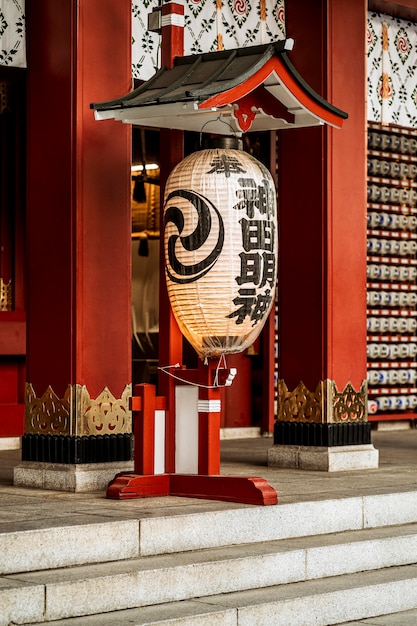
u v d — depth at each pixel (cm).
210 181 712
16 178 1167
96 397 788
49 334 794
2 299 1166
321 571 668
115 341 801
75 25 784
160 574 588
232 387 1319
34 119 811
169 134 775
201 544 657
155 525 636
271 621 592
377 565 703
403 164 1403
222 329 725
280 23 1130
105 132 798
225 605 584
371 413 1412
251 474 890
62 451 780
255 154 1323
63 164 789
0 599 525
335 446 928
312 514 720
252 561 630
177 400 765
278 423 955
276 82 732
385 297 1398
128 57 814
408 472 913
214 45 1077
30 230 812
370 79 1236
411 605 672
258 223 718
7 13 939
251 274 715
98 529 611
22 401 1167
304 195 951
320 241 938
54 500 724
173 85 721
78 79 783
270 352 1320
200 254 712
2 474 883
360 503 749
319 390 929
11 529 591
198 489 734
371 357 1402
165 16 767
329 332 929
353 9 965
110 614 560
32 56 812
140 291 1448
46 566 588
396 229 1406
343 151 952
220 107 720
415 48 1281
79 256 780
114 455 795
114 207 803
